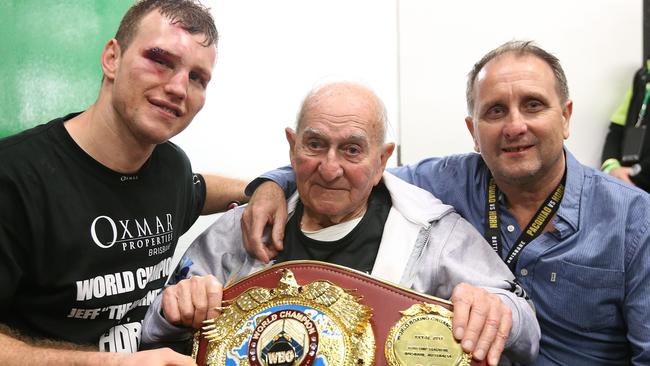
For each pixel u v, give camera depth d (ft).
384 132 4.10
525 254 4.48
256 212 4.32
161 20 4.01
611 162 6.80
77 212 4.02
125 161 4.20
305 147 4.02
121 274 4.19
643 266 4.16
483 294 3.54
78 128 4.19
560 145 4.41
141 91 3.98
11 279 3.87
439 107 7.09
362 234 4.24
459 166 5.04
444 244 4.15
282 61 6.93
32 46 6.42
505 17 7.02
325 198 4.04
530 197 4.62
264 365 3.46
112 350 4.15
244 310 3.67
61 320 4.09
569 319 4.42
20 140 4.02
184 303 3.69
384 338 3.50
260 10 6.88
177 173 4.75
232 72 6.88
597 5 6.98
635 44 6.98
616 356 4.43
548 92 4.32
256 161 6.97
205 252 4.57
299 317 3.58
